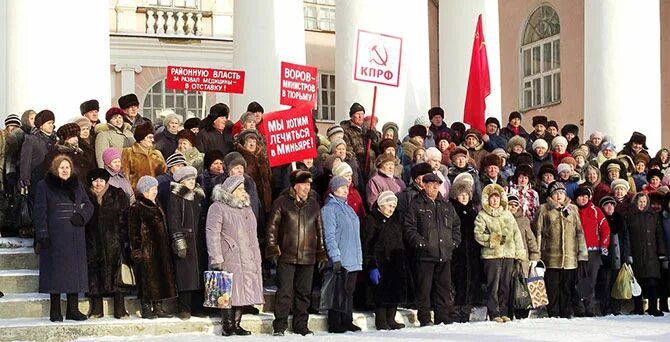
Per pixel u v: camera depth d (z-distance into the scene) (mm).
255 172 10562
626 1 15172
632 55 15156
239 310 9453
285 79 11070
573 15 21625
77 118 10266
